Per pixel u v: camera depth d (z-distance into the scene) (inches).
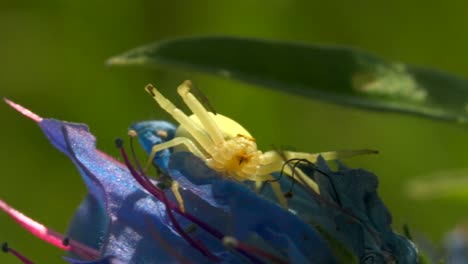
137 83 10.1
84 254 6.7
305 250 6.6
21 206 10.1
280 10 10.2
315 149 10.0
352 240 6.6
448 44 10.1
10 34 10.4
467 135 10.0
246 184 6.8
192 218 6.6
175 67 6.8
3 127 10.3
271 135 10.0
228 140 6.7
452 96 6.9
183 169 6.6
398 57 10.2
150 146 6.9
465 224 8.6
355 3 10.1
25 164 10.2
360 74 6.9
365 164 10.1
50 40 10.4
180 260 6.4
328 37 10.2
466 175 8.3
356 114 10.0
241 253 6.5
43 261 9.8
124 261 6.4
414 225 9.8
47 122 6.6
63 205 10.1
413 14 10.1
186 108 9.9
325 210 6.7
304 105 10.0
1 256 9.8
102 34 10.4
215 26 10.3
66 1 10.4
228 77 6.8
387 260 6.6
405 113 6.9
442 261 7.4
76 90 10.3
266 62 6.8
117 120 10.1
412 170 10.0
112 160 6.7
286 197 6.6
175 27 10.3
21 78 10.4
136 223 6.5
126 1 10.3
